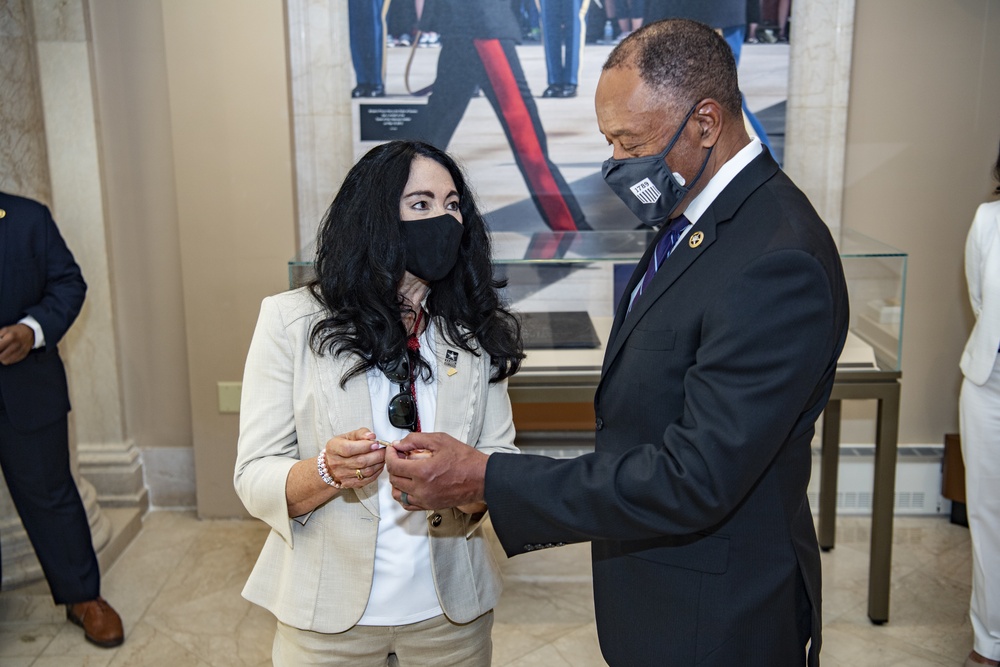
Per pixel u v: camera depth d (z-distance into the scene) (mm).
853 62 3359
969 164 3434
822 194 3418
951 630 2924
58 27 3307
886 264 2678
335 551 1511
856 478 3727
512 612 3070
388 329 1480
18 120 2969
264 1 3262
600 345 2695
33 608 3043
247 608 3068
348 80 3377
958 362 3619
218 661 2762
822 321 1320
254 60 3309
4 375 2590
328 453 1388
